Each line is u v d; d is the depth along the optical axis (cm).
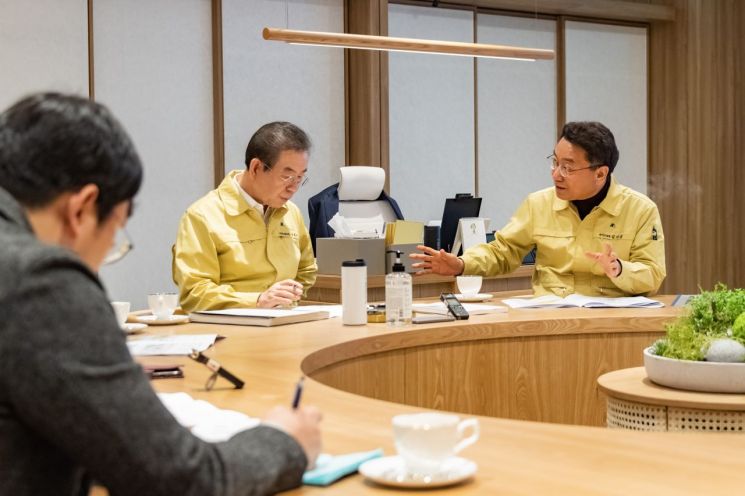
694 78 841
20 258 109
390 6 728
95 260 124
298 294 339
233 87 669
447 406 315
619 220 400
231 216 367
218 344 272
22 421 111
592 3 793
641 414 247
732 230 856
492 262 412
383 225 616
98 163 117
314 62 706
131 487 111
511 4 766
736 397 238
